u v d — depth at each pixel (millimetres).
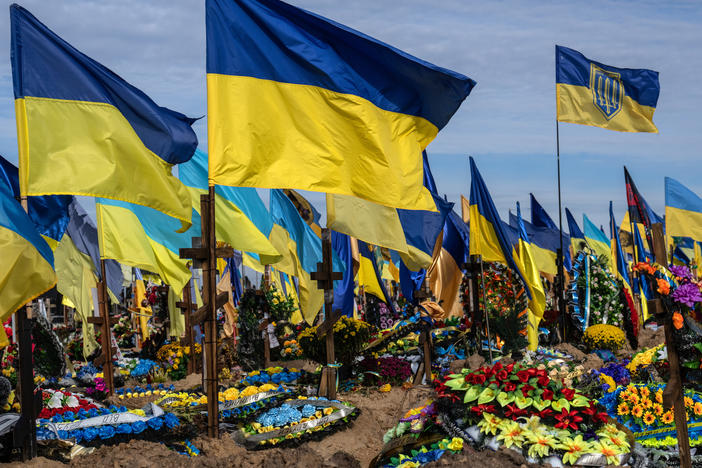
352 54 9062
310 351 13961
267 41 8719
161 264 14180
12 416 7004
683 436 6141
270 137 8703
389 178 9102
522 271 12383
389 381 14250
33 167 7805
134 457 6848
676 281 6273
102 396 12602
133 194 8234
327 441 10031
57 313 23406
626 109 17203
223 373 16344
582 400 5863
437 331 15430
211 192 8430
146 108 8305
